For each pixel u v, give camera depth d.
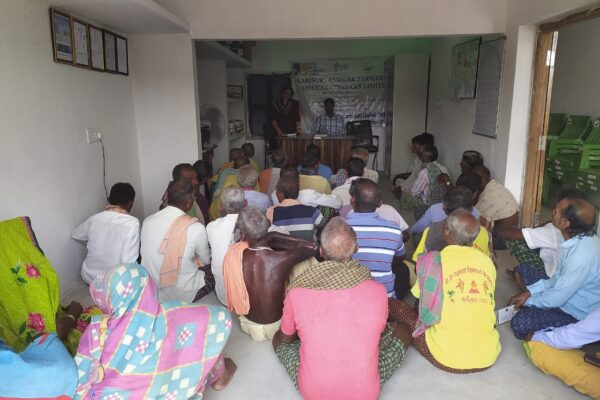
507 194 3.83
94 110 3.54
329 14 4.10
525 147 3.92
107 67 3.74
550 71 3.70
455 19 4.05
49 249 2.91
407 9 4.05
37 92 2.77
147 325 1.59
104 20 3.49
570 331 2.11
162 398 1.63
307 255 2.44
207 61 6.25
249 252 2.37
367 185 2.50
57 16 2.96
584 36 5.20
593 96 5.08
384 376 2.09
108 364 1.53
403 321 2.43
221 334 1.76
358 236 2.47
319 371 1.80
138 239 2.93
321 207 3.60
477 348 2.18
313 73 7.88
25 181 2.65
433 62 6.77
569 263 2.30
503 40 4.01
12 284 1.95
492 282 2.19
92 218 2.98
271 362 2.37
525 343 2.34
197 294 2.94
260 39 4.21
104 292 1.56
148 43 4.21
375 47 7.73
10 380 1.40
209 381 2.08
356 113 8.01
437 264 2.19
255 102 7.88
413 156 7.28
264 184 4.18
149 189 4.52
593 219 2.27
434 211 3.10
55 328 1.96
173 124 4.38
